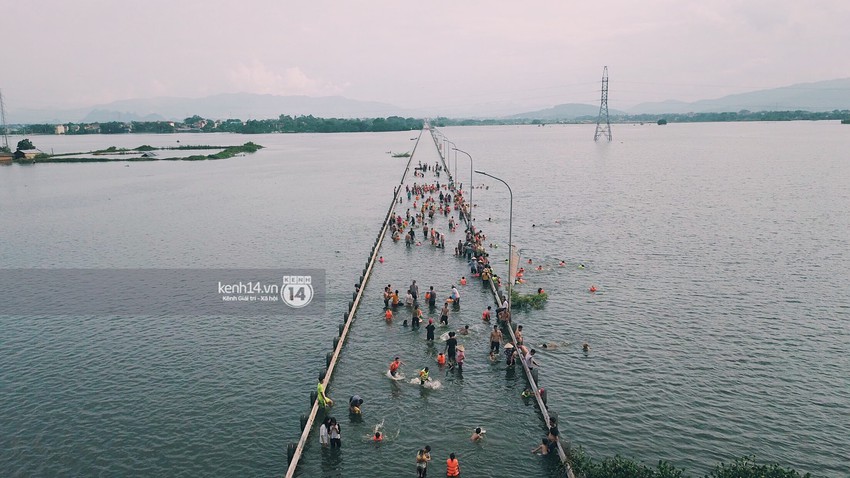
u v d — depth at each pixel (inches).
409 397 1252.5
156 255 2593.5
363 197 4264.3
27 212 3826.3
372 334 1599.4
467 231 2741.1
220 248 2709.2
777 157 7111.2
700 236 2758.4
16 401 1278.3
